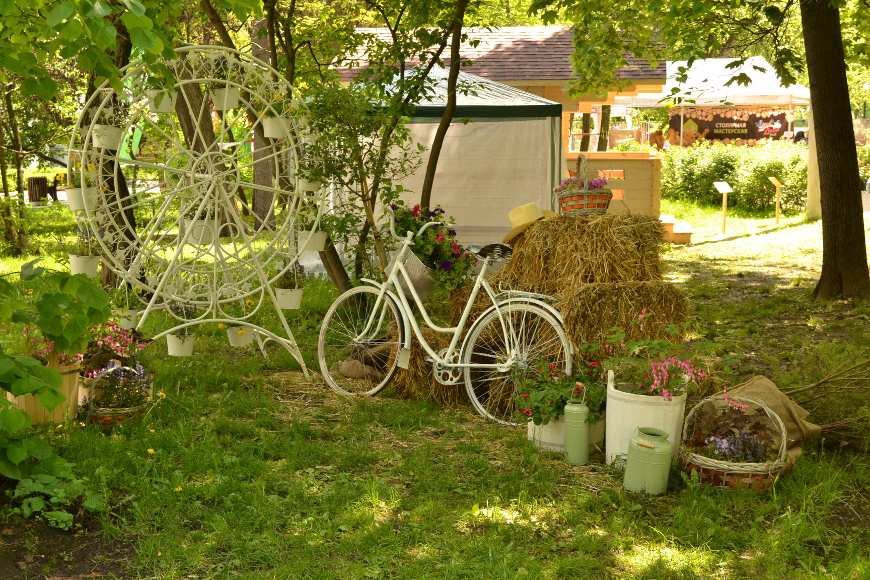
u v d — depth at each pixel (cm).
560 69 1361
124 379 501
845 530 391
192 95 870
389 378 604
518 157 1095
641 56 1026
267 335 645
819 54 916
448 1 820
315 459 467
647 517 404
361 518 389
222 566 342
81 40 366
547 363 529
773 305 931
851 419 498
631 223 527
